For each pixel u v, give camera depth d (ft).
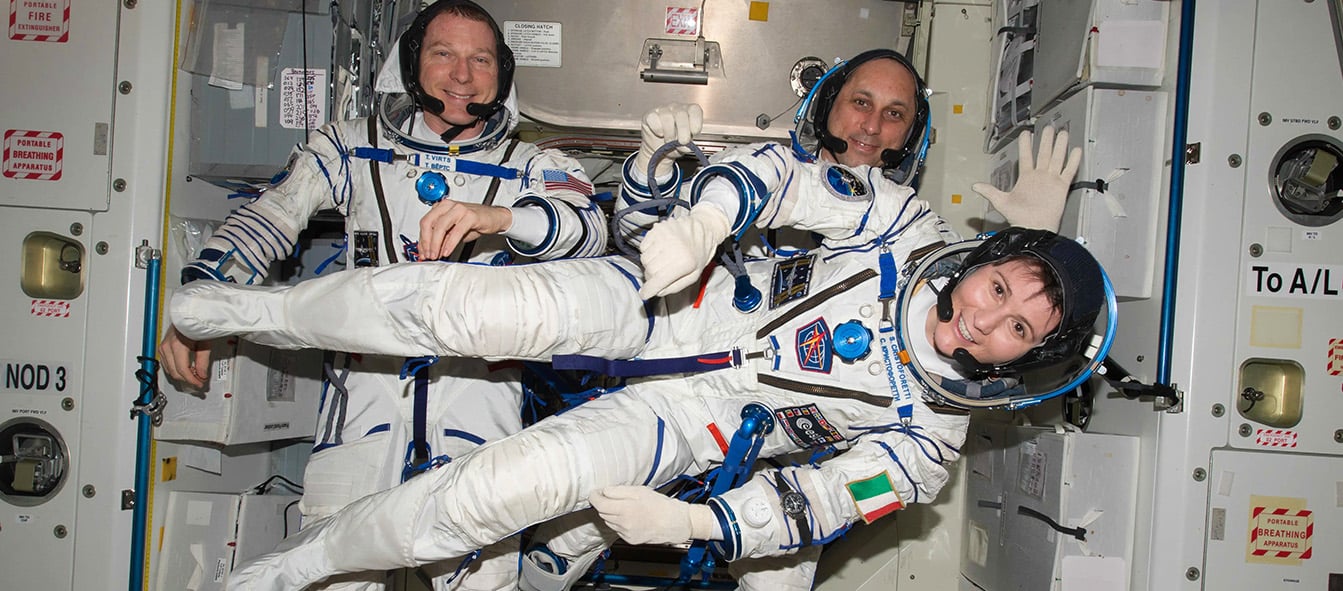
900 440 5.96
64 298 7.13
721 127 9.65
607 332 5.75
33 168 7.13
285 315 5.58
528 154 7.41
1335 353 6.92
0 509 7.13
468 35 7.05
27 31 7.17
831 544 9.95
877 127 7.47
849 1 9.52
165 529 7.60
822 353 5.97
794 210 5.93
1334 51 7.04
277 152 7.78
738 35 9.55
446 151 7.18
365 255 7.07
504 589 6.97
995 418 9.48
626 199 6.71
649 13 9.53
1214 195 6.95
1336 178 7.01
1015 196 6.90
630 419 6.01
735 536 5.67
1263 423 6.89
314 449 7.07
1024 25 9.34
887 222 6.18
